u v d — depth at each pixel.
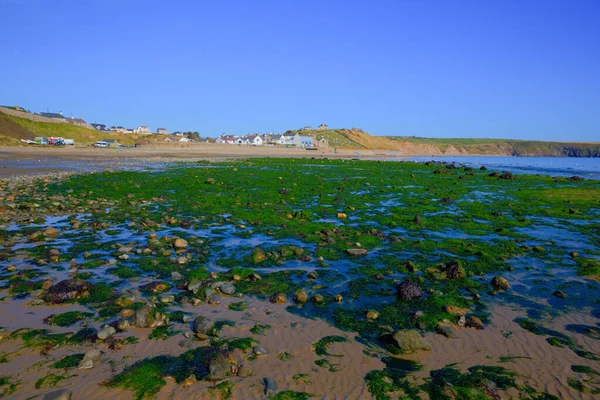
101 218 17.30
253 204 21.58
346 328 7.80
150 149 107.50
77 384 5.82
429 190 30.70
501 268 11.59
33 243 13.19
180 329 7.57
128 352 6.73
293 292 9.52
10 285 9.48
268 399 5.60
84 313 8.11
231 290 9.35
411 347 6.98
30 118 126.31
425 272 11.03
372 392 5.84
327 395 5.75
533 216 20.31
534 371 6.51
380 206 22.42
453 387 5.95
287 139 188.88
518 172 61.78
